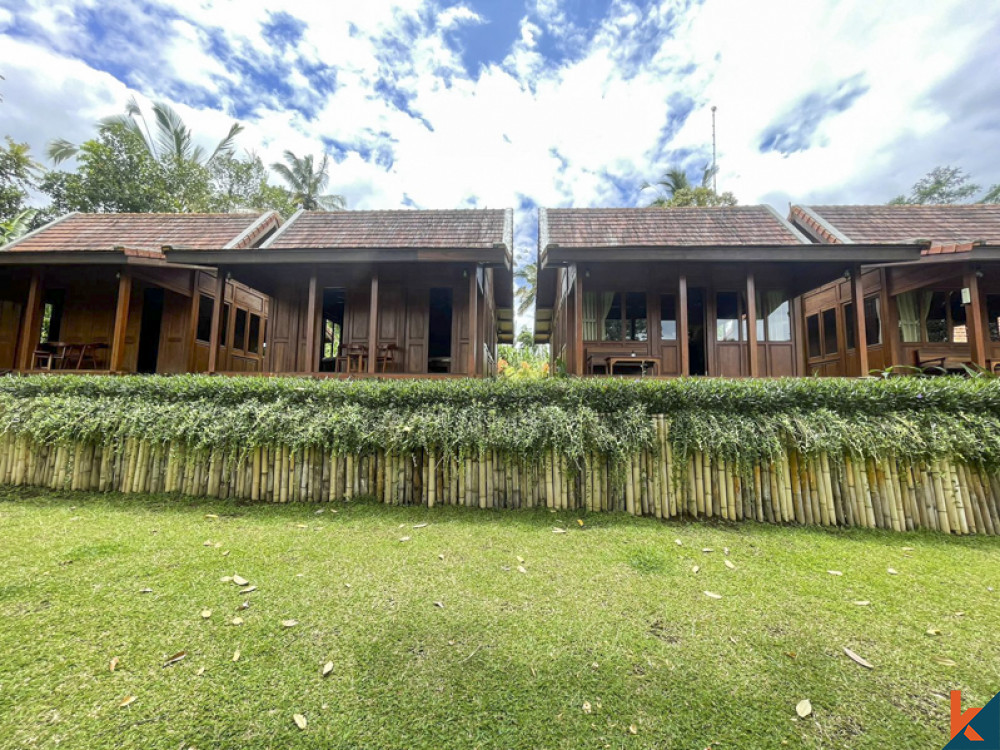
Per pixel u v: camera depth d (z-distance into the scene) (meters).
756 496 3.39
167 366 8.27
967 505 3.27
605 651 1.74
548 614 2.00
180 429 3.84
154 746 1.29
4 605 1.99
